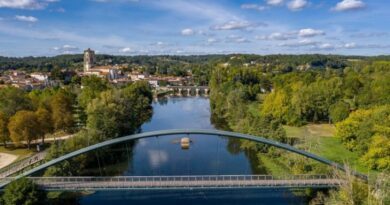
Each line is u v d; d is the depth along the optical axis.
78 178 60.72
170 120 138.38
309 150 81.94
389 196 41.16
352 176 48.91
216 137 107.25
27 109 104.00
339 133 85.12
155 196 60.53
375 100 116.56
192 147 94.69
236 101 135.38
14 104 102.88
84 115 109.31
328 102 118.62
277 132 85.38
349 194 43.62
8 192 49.31
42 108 93.56
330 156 78.00
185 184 56.53
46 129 88.38
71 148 69.19
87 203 57.97
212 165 77.44
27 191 49.84
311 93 119.94
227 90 170.12
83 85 173.00
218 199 58.81
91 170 74.12
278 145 64.62
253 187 56.00
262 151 85.88
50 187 54.34
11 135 82.12
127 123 103.31
